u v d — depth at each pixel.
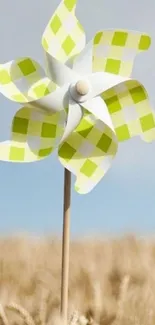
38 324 1.09
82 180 1.12
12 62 1.11
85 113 1.13
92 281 1.36
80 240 2.08
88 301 1.19
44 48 1.10
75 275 1.44
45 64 1.12
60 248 1.91
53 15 1.11
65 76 1.11
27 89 1.12
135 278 1.42
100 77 1.12
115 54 1.13
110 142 1.12
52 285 1.22
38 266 1.63
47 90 1.12
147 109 1.14
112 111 1.14
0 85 1.11
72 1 1.11
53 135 1.12
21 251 1.83
